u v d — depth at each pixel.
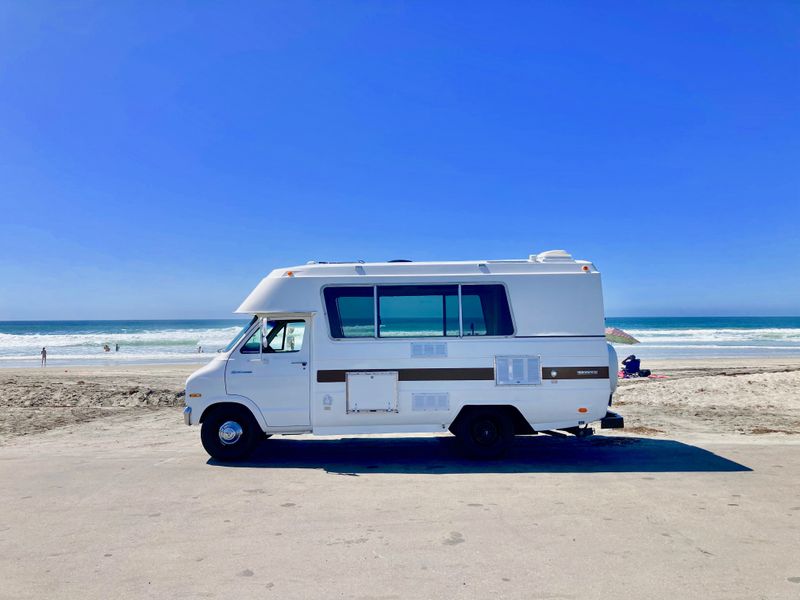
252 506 5.57
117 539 4.70
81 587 3.82
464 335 7.69
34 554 4.39
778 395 13.59
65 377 20.92
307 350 7.70
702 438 9.04
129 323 118.44
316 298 7.77
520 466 7.27
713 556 4.25
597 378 7.64
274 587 3.80
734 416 11.34
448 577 3.93
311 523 5.06
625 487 6.16
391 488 6.21
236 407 7.71
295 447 8.68
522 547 4.45
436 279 7.78
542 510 5.37
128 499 5.82
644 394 14.71
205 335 57.31
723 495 5.82
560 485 6.28
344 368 7.64
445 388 7.60
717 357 32.88
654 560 4.18
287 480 6.59
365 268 7.87
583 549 4.40
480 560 4.21
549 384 7.60
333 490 6.14
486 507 5.48
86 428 10.53
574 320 7.72
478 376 7.61
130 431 10.22
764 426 10.14
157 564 4.19
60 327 92.31
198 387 7.62
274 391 7.62
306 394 7.63
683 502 5.58
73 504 5.66
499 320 7.70
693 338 53.88
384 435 9.66
